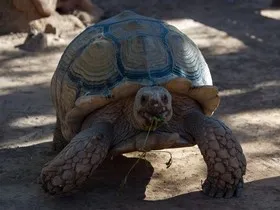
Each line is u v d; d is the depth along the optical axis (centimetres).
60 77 406
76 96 381
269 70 670
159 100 346
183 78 367
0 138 483
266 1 1020
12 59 698
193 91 379
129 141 366
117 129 374
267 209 365
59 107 408
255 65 688
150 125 354
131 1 955
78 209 364
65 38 768
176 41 395
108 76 374
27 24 782
